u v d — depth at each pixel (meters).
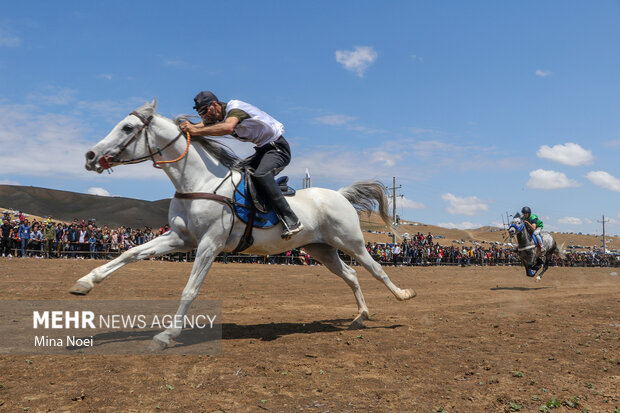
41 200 54.84
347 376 4.56
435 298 12.25
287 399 3.87
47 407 3.55
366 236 62.81
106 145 5.61
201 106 6.15
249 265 26.34
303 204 6.86
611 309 9.80
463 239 94.06
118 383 4.14
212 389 4.05
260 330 6.91
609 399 4.07
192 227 5.90
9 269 16.72
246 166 6.40
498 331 7.12
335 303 10.70
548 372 4.85
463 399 4.02
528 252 15.94
